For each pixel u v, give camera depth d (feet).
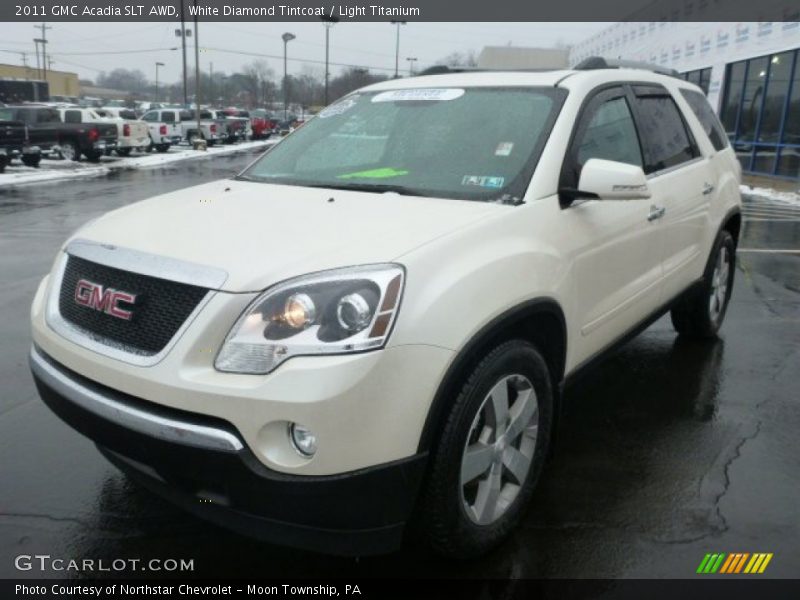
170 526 9.82
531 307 8.96
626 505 10.44
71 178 64.34
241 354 7.34
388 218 9.05
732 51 71.77
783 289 24.03
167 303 7.83
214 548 9.38
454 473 8.14
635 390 14.82
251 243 8.25
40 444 12.07
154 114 117.39
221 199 10.64
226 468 7.32
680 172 14.44
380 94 13.47
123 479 10.98
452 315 7.84
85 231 9.72
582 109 11.33
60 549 9.30
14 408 13.53
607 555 9.28
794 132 61.41
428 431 7.72
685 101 15.97
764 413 13.75
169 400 7.47
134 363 7.76
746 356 16.97
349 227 8.72
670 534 9.74
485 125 11.34
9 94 134.10
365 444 7.29
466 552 8.79
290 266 7.66
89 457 11.65
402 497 7.67
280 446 7.27
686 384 15.15
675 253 14.34
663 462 11.76
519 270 8.89
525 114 11.21
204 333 7.43
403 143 11.76
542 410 9.73
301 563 9.11
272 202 10.25
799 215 44.01
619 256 11.69
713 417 13.55
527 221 9.52
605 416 13.55
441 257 8.13
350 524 7.52
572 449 12.19
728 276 18.13
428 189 10.51
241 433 7.23
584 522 10.00
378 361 7.25
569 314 10.20
